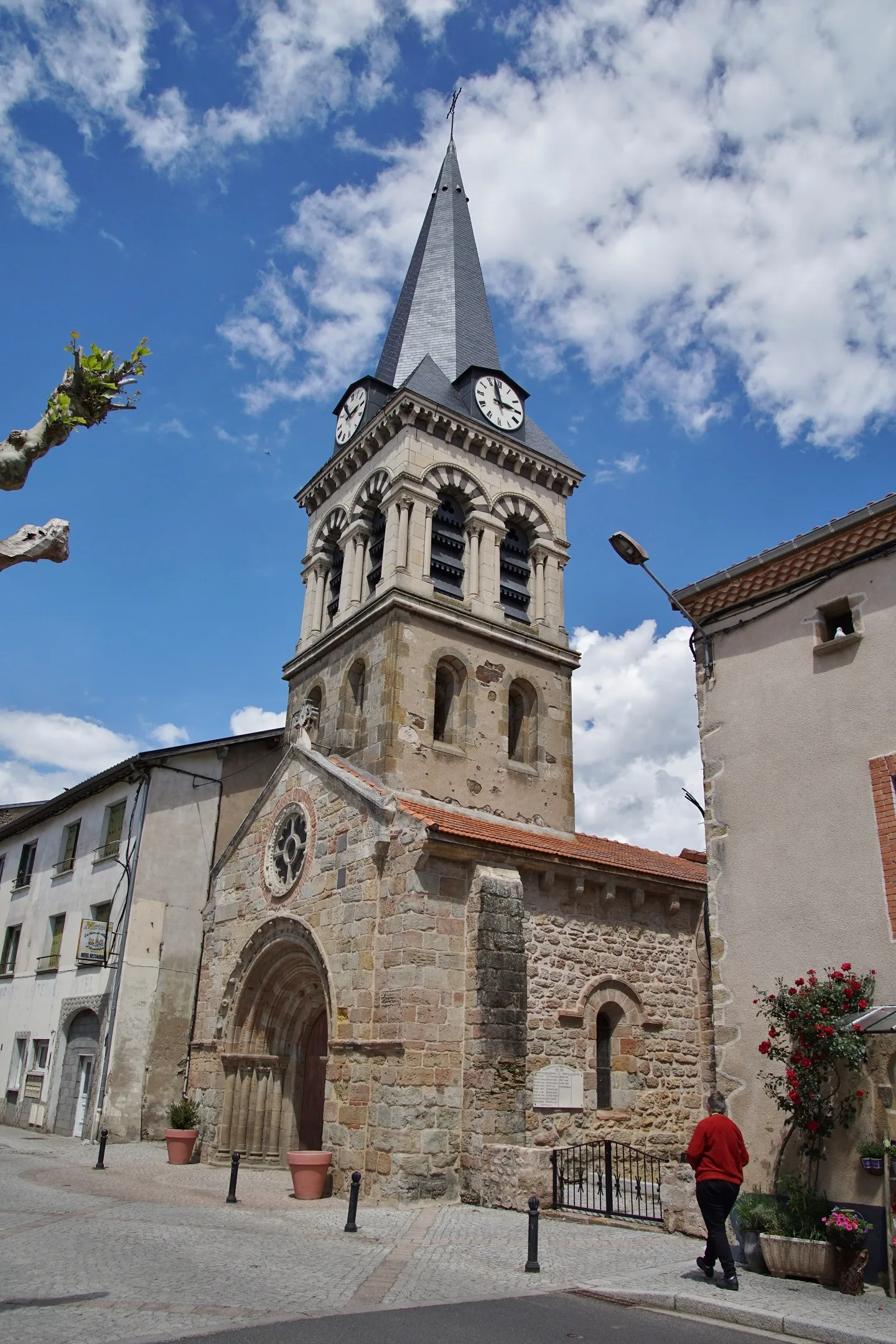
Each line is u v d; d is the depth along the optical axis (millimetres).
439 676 22859
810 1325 7641
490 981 15586
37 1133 24578
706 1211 9352
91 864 26344
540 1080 16266
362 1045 15523
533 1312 8281
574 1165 16125
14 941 30344
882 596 11000
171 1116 19672
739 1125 10727
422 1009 15211
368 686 21625
